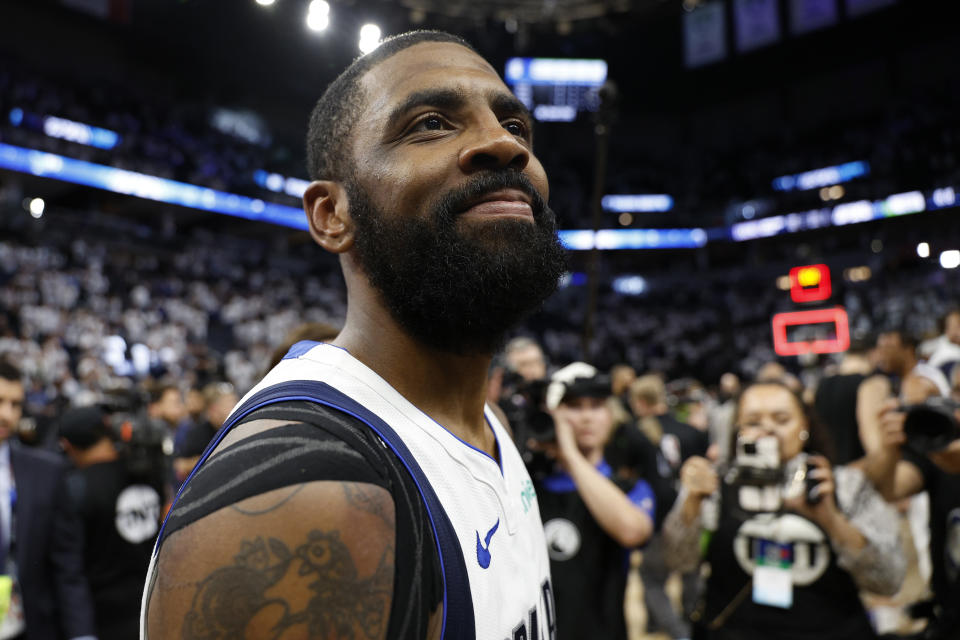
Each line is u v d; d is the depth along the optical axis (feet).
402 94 1.93
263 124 68.33
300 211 64.34
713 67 75.66
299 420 1.50
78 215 49.52
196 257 55.93
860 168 62.59
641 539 6.14
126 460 7.52
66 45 56.90
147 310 44.93
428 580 1.46
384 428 1.67
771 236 68.85
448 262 1.78
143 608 1.45
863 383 9.77
